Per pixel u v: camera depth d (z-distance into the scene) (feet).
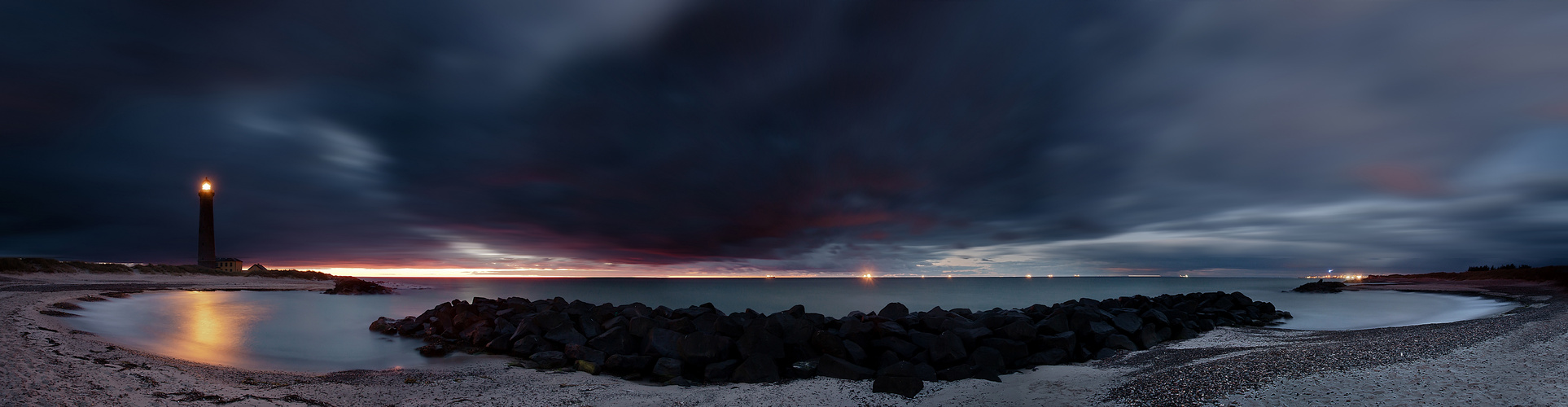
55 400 27.04
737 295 222.69
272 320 86.74
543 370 49.32
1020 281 574.15
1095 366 47.01
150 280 158.71
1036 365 49.78
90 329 55.57
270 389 35.65
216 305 103.45
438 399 36.52
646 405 36.65
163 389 31.91
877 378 40.37
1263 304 95.81
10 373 30.40
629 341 57.21
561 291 254.88
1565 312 59.06
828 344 53.78
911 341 56.29
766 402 37.29
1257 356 38.70
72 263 156.35
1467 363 30.83
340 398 35.01
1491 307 100.94
